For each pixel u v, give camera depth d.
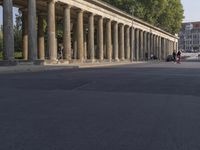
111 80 26.86
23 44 70.44
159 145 8.35
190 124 10.86
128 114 12.55
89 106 14.34
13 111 12.95
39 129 9.95
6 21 49.53
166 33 146.00
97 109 13.60
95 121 11.20
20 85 22.72
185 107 14.32
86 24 93.44
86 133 9.51
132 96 17.78
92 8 76.50
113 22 92.19
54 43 60.69
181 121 11.33
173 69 46.00
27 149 7.88
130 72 37.94
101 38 82.69
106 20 87.94
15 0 63.62
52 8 60.72
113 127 10.31
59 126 10.38
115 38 92.69
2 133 9.43
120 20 94.81
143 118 11.80
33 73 35.72
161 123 10.98
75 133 9.50
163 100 16.41
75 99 16.42
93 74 33.84
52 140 8.71
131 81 26.17
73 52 90.62
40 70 42.12
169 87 22.25
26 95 17.75
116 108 13.90
